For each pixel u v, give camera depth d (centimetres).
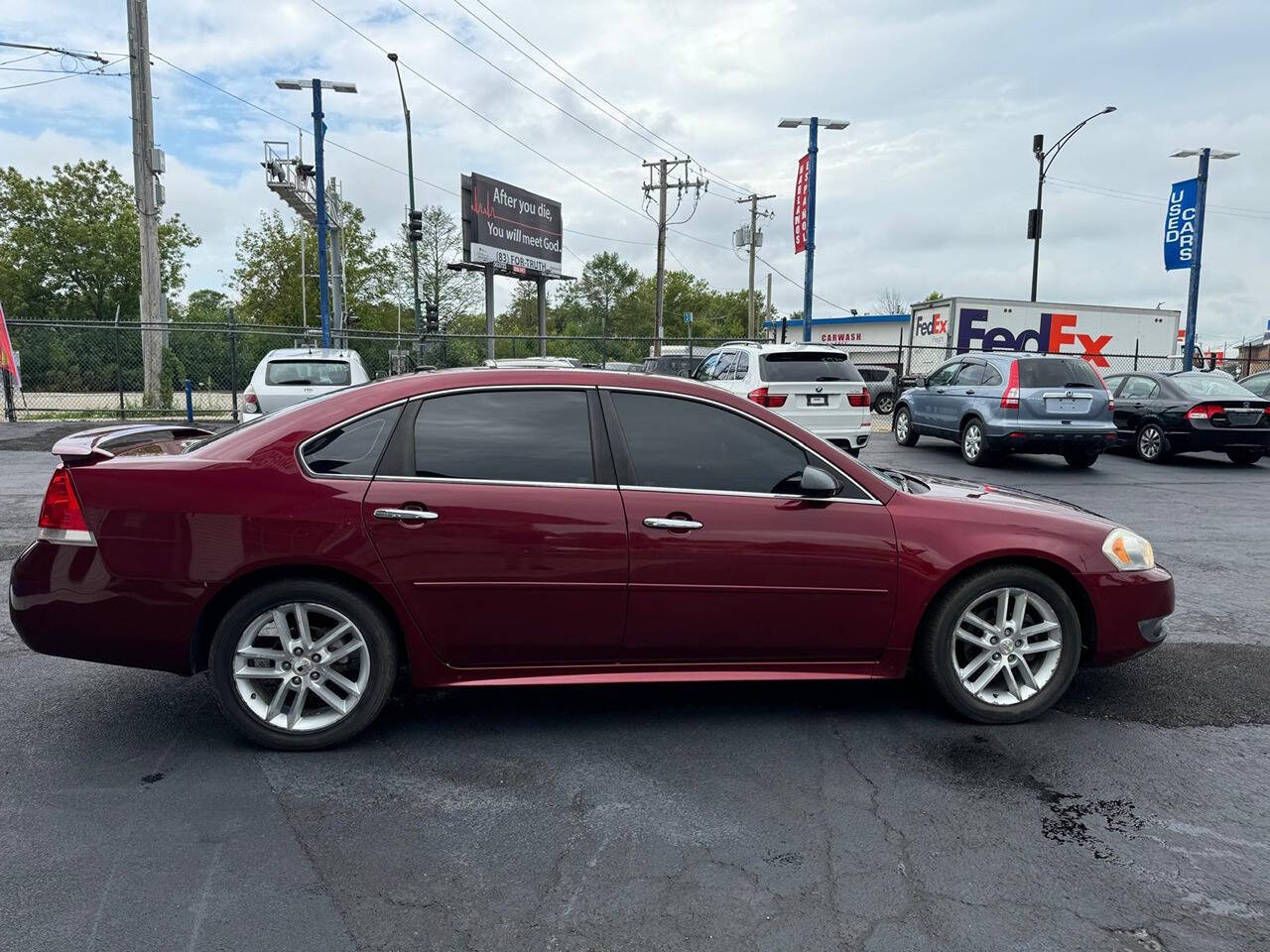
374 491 340
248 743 356
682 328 8506
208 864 268
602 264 7888
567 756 349
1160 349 2816
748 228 4831
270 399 1170
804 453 371
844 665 375
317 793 315
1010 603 385
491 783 324
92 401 2164
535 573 345
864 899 255
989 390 1274
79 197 5022
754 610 360
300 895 252
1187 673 452
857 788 324
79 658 341
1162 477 1230
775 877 266
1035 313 2700
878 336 3441
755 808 308
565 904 250
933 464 1331
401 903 249
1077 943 236
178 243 5194
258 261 5203
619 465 358
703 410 369
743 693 419
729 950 231
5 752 344
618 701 407
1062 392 1221
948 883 264
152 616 333
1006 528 376
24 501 888
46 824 289
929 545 367
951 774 337
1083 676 446
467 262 2769
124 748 349
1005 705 381
